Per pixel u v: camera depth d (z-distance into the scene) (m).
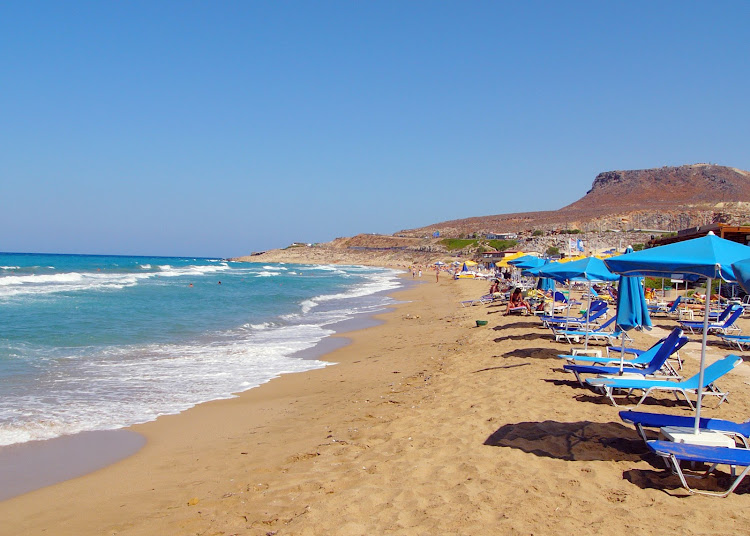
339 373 11.12
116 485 5.62
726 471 4.88
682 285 27.80
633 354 10.33
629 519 3.97
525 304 18.80
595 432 5.91
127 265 74.25
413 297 32.81
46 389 9.50
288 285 43.59
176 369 11.41
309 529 4.07
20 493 5.45
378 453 5.74
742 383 8.29
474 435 5.98
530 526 3.90
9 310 19.98
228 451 6.54
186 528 4.39
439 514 4.17
